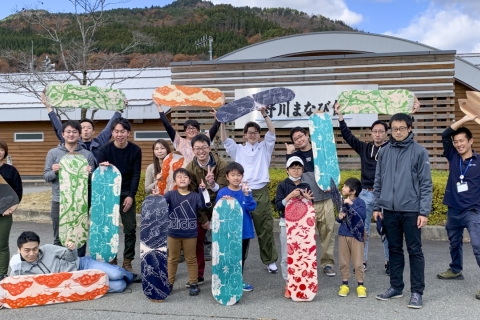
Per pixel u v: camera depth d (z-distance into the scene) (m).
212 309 3.62
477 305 3.62
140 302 3.80
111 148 4.55
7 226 4.16
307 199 3.90
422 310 3.52
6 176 4.21
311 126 4.76
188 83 8.45
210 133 5.26
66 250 3.97
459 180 4.08
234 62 8.28
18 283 3.66
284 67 8.14
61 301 3.76
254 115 7.89
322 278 4.46
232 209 3.82
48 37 11.27
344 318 3.38
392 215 3.77
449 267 4.60
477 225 3.92
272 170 7.71
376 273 4.60
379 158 3.95
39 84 12.92
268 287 4.22
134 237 4.63
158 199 3.93
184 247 4.03
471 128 10.55
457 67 10.07
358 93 5.03
